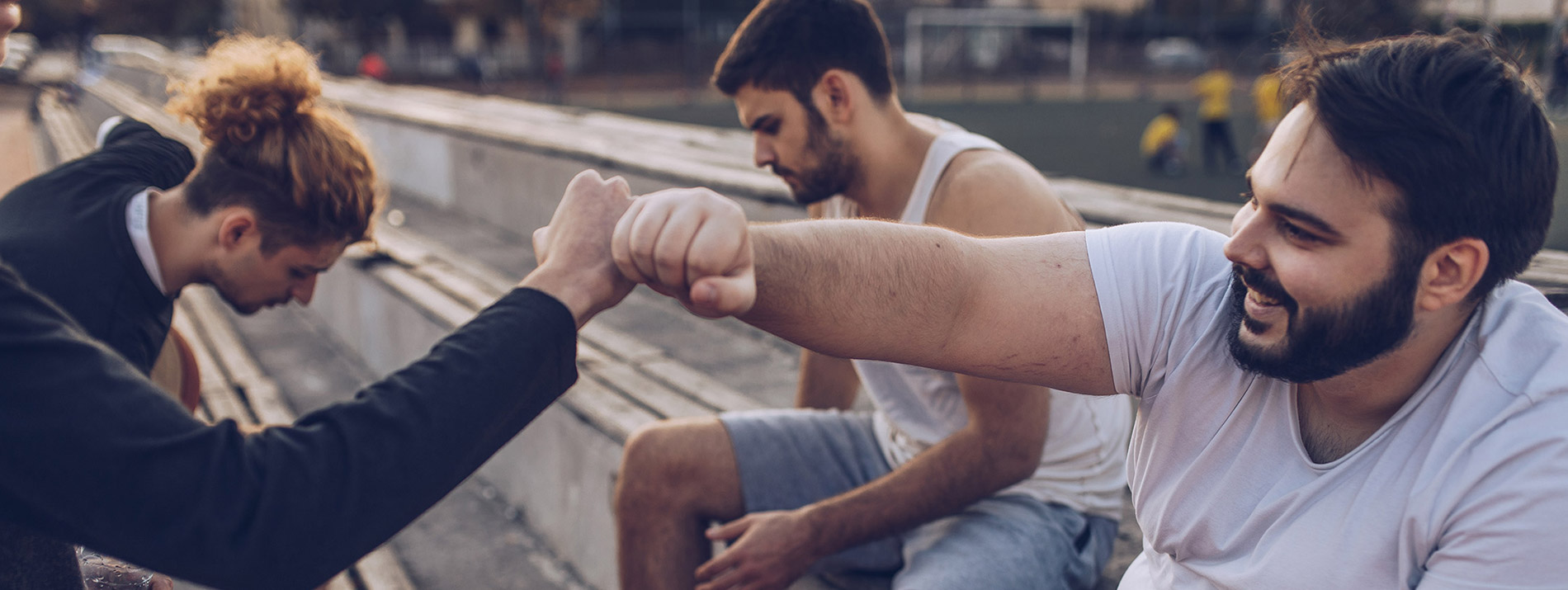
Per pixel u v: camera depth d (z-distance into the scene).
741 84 1.65
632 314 3.95
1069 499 1.61
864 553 1.71
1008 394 1.43
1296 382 0.82
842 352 0.96
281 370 4.16
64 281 1.05
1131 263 0.97
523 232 5.66
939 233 0.97
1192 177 10.65
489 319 0.85
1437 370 0.81
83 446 0.73
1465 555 0.77
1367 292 0.75
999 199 1.47
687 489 1.72
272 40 1.22
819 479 1.76
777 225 0.93
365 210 1.26
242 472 0.76
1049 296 0.96
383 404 0.80
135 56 15.99
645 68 29.31
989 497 1.60
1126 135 15.54
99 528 0.75
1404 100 0.71
